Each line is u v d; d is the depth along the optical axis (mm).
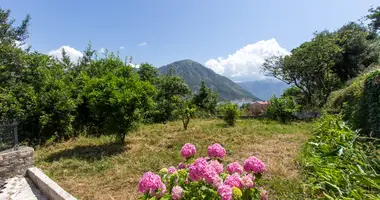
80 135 8836
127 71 11273
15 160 4969
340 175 2721
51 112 8375
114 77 7906
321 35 16266
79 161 5727
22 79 8609
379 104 5801
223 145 6676
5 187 4484
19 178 4953
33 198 3967
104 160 5742
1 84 7984
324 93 15750
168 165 5164
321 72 16219
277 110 12062
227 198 1712
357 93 7422
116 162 5582
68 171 5066
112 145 7320
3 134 5086
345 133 3971
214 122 11812
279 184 3723
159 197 1926
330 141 4156
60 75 9969
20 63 8391
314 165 3227
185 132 8820
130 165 5273
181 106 10773
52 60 10289
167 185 2105
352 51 16766
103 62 12133
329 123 5184
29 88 8172
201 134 8312
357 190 2344
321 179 3182
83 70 11547
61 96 8445
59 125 8555
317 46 15250
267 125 10383
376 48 15625
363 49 16406
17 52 8414
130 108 7223
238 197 1784
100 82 7422
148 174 1973
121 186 4195
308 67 15773
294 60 16453
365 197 2285
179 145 6828
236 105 10852
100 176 4766
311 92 17156
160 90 13812
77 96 9453
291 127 9609
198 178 1907
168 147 6824
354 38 16500
